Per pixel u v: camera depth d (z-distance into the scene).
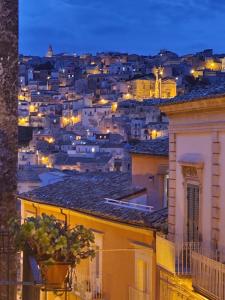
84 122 182.50
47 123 189.12
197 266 17.95
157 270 21.28
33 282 8.54
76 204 27.20
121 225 23.56
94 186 29.86
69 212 27.94
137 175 27.36
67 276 8.70
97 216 25.05
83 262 26.98
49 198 29.94
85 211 25.89
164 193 25.42
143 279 22.59
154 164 26.05
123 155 93.94
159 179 25.62
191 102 18.95
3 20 9.71
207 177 18.89
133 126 152.75
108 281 24.97
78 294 26.62
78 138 154.00
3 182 9.62
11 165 9.69
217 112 18.16
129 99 199.75
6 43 9.73
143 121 153.50
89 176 32.41
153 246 21.59
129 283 23.36
